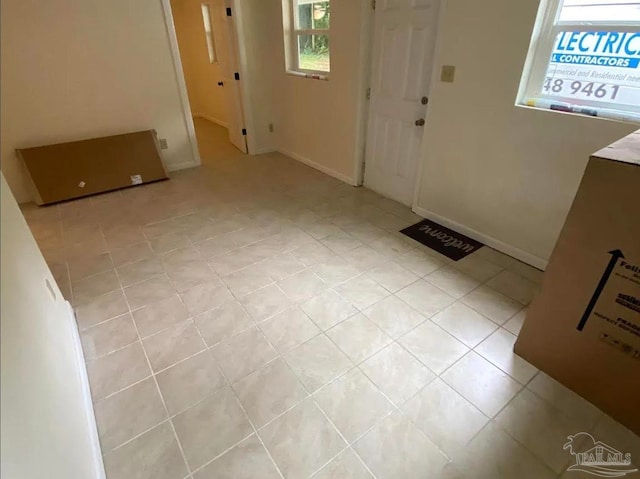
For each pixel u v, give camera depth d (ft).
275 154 15.69
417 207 10.33
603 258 4.44
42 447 2.85
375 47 10.03
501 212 8.29
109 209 10.80
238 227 9.75
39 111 10.87
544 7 6.49
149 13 11.41
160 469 4.41
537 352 5.56
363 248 8.77
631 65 5.86
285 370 5.65
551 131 6.91
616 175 4.06
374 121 10.98
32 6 9.84
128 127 12.41
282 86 14.12
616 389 4.77
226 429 4.84
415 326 6.45
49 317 4.72
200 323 6.55
